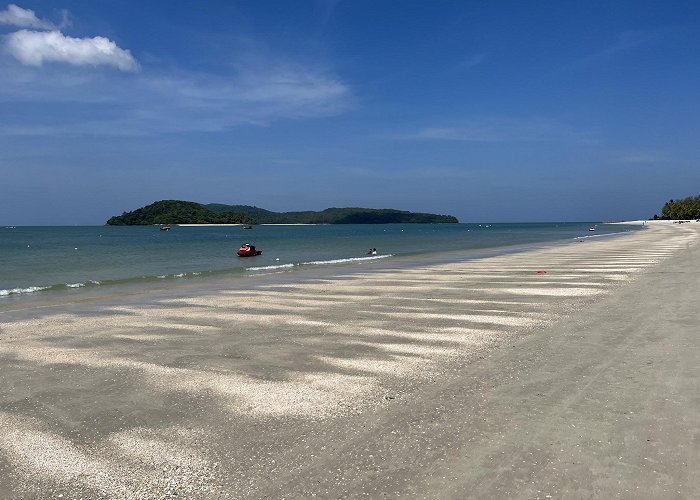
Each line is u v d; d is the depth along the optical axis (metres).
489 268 26.03
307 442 5.60
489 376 7.75
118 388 7.59
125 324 12.73
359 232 139.88
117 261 40.44
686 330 10.26
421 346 9.80
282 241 79.81
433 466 4.98
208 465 5.14
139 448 5.56
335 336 10.84
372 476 4.83
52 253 52.59
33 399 7.17
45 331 12.03
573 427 5.75
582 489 4.46
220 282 22.91
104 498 4.58
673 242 46.16
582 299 14.87
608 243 49.62
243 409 6.64
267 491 4.62
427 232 131.62
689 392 6.70
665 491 4.39
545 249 43.88
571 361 8.40
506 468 4.88
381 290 18.22
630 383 7.15
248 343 10.36
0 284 24.36
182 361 9.05
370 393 7.14
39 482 4.88
